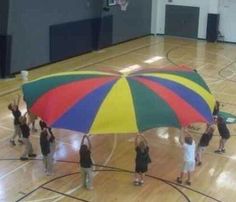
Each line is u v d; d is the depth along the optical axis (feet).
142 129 23.44
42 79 27.61
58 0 56.85
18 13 50.52
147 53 65.57
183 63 59.52
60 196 26.22
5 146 32.96
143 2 77.15
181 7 77.97
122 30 72.49
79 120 23.82
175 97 25.52
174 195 26.61
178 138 34.91
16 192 26.58
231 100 44.29
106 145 33.53
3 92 45.27
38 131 35.45
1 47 49.16
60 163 30.37
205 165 30.71
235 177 29.01
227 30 75.31
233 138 35.22
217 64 59.47
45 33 55.77
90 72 28.60
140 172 27.22
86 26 63.16
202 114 25.21
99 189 27.09
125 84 25.91
